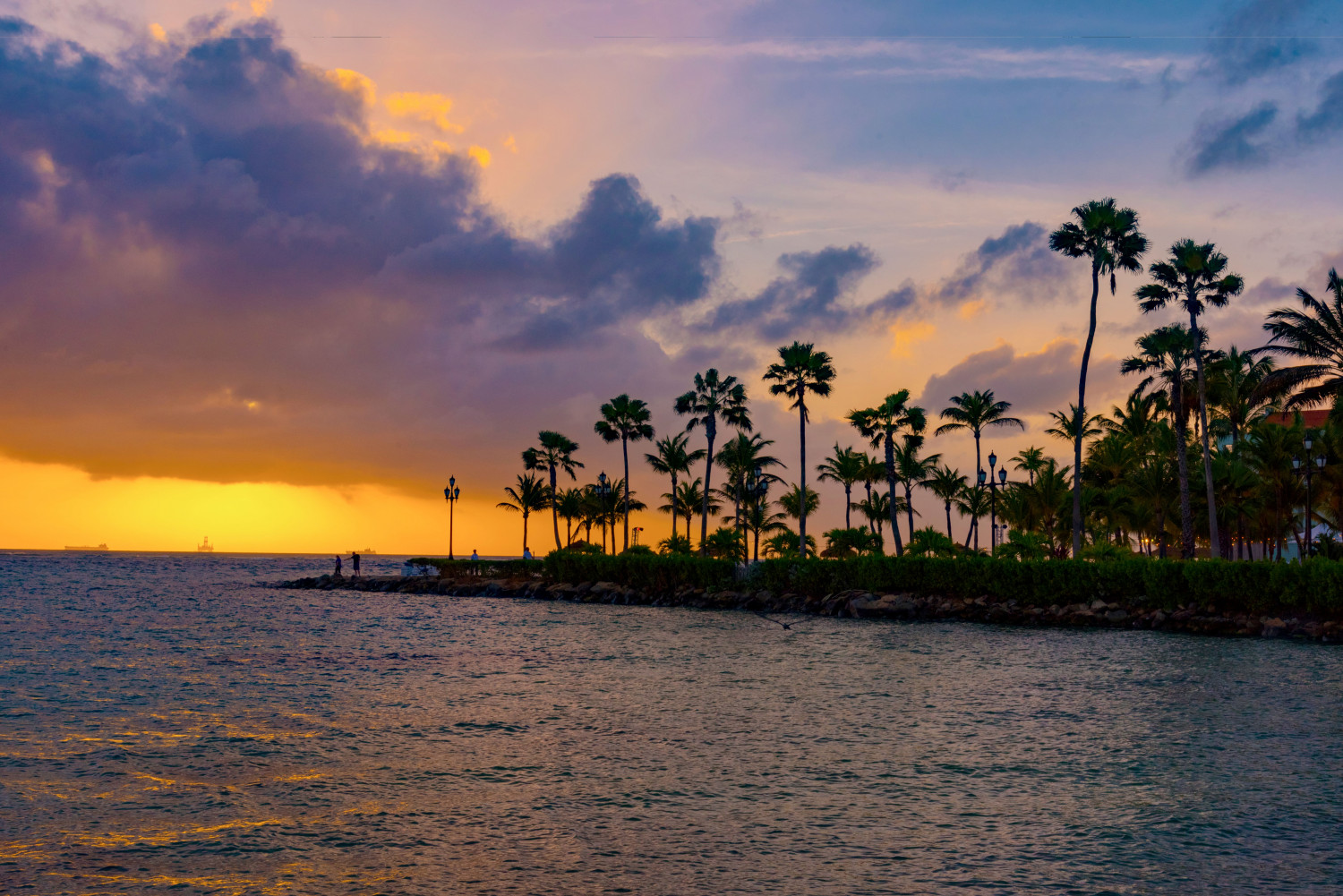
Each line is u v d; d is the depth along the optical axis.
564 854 10.62
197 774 14.38
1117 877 9.88
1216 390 64.00
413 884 9.68
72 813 12.30
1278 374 49.44
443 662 29.39
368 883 9.74
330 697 22.11
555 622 47.47
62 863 10.38
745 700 21.59
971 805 12.62
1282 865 10.25
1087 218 49.75
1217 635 37.50
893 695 22.19
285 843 11.04
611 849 10.81
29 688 23.08
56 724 18.44
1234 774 14.26
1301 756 15.45
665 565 64.56
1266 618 36.84
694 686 24.00
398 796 13.12
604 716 19.48
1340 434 53.72
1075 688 23.14
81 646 33.47
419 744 16.66
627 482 84.19
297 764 15.09
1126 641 35.44
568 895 9.36
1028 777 14.12
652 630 42.28
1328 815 12.15
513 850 10.76
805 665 28.38
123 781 14.00
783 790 13.37
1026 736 17.25
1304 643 33.94
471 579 78.94
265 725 18.44
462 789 13.45
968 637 37.59
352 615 52.69
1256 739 16.81
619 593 65.31
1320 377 48.66
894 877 9.87
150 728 18.12
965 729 17.97
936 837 11.25
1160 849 10.77
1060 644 34.56
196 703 21.17
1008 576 46.47
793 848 10.84
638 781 13.90
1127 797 13.02
